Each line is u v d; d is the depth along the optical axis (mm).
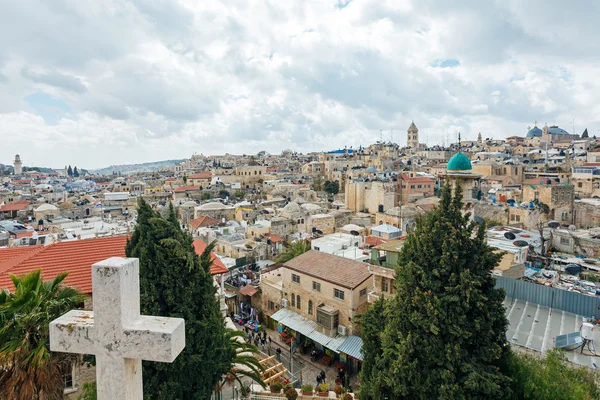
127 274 8531
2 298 14031
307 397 26922
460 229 22328
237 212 102750
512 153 174125
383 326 24672
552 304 29234
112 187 178250
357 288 36938
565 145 168875
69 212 112375
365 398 23219
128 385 8672
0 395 13312
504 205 69688
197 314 20062
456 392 19438
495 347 20250
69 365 14836
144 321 8773
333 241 56219
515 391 19938
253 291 49969
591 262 46438
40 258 23062
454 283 21031
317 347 40844
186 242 21219
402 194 110688
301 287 42375
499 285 32000
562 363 19547
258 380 24984
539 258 47875
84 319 8961
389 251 35281
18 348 13062
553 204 69688
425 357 20656
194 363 19125
